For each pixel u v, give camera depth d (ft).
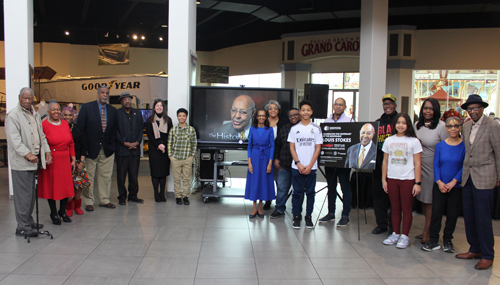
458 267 10.02
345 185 13.85
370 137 12.41
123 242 11.55
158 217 14.55
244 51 53.88
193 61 19.21
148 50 54.90
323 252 11.01
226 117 17.70
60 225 13.28
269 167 14.62
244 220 14.42
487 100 48.24
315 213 15.83
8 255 10.32
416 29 42.75
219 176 19.49
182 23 17.98
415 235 13.02
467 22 41.47
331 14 41.09
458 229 13.89
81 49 52.65
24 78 17.11
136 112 16.57
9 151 11.68
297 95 47.32
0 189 19.52
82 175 14.35
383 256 10.77
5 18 16.88
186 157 16.44
